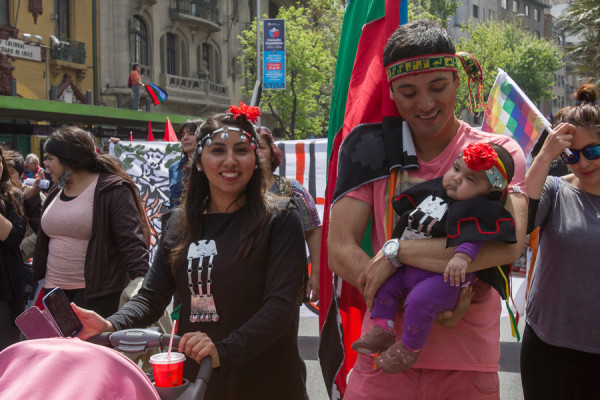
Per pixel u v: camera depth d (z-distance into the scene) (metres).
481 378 2.47
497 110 4.00
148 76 32.00
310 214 4.58
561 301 3.03
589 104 3.02
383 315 2.42
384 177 2.55
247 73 36.38
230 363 2.36
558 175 3.56
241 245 2.63
